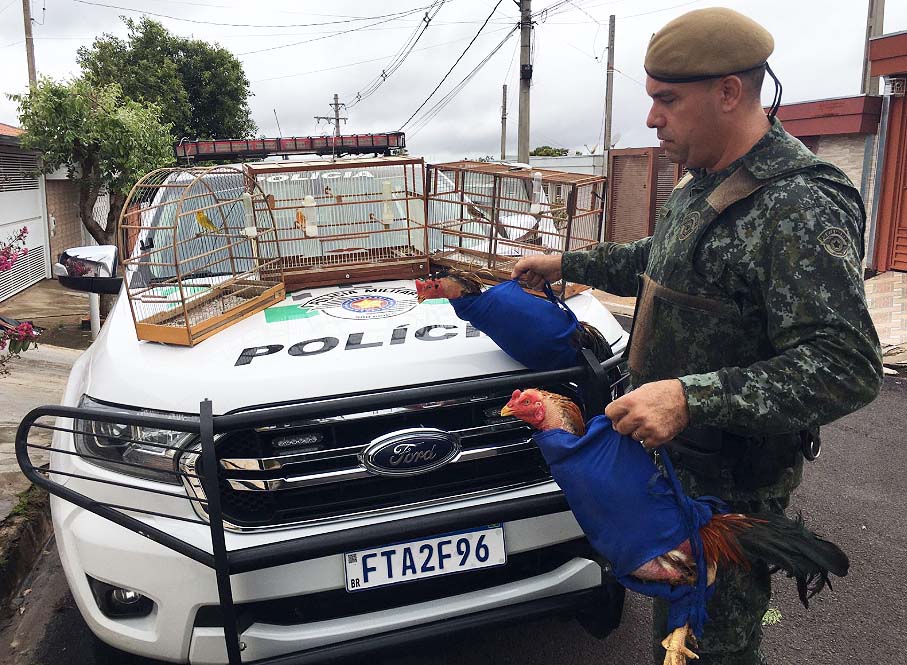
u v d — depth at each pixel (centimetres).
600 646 276
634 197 1614
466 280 229
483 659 269
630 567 158
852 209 158
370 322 265
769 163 162
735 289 164
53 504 234
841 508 384
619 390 251
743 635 180
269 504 209
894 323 785
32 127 948
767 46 162
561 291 287
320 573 204
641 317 187
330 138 559
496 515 198
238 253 332
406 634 206
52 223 1366
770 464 172
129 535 208
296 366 224
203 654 205
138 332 250
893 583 314
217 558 175
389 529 189
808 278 151
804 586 163
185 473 193
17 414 491
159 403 214
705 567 157
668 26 165
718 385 149
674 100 166
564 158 1852
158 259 338
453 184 395
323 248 329
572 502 163
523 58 1514
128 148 969
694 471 178
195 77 2361
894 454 457
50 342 833
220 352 239
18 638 287
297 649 202
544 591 223
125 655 231
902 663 264
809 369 147
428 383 222
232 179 352
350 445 215
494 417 225
